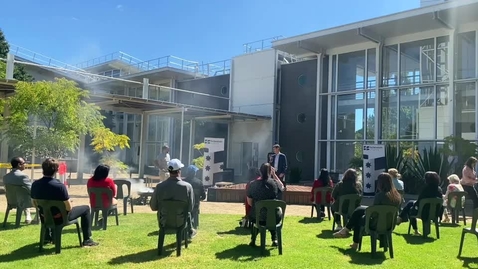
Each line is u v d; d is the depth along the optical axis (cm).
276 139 2052
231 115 1870
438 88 1510
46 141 1023
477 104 1407
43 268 445
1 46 2584
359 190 697
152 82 2619
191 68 2503
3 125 1077
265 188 562
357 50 1752
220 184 1264
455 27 1448
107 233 639
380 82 1648
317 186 834
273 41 1833
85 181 1559
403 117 1596
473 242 635
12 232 622
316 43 1777
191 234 608
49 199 507
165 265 470
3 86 1192
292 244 598
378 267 483
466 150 1264
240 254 529
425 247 600
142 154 1742
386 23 1501
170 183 517
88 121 1135
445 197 821
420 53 1566
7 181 662
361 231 564
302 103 1953
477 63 1416
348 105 1772
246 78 2181
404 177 1384
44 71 2731
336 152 1792
